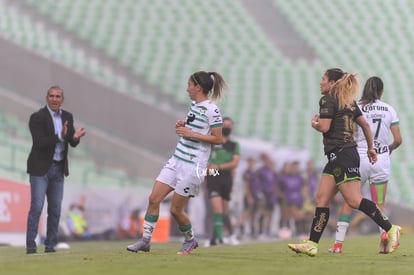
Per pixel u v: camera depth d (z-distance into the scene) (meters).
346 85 24.83
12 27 96.62
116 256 24.47
